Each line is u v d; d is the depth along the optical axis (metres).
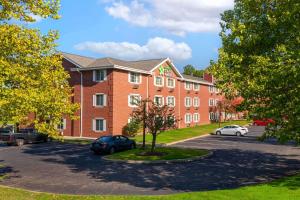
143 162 26.66
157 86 53.38
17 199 15.30
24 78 16.47
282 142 16.66
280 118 16.02
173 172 22.86
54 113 18.11
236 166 24.81
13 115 16.50
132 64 51.03
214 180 20.11
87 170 24.02
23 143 39.94
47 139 42.81
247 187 16.47
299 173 21.03
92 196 16.12
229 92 18.03
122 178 21.11
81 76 47.53
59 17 18.00
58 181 20.39
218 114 76.19
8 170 24.17
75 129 47.81
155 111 31.20
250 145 38.28
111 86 45.03
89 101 46.81
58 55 18.77
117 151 33.16
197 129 57.31
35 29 17.53
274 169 23.44
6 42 16.14
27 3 17.42
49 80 17.75
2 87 15.65
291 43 16.56
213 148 35.59
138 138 43.97
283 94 15.33
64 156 31.03
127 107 47.03
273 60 16.91
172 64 56.69
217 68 17.89
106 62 45.97
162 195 16.12
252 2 18.83
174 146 37.22
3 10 17.06
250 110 16.92
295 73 14.20
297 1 16.17
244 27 18.08
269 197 14.28
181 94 61.06
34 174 22.66
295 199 13.94
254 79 16.30
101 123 45.81
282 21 16.77
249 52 18.70
